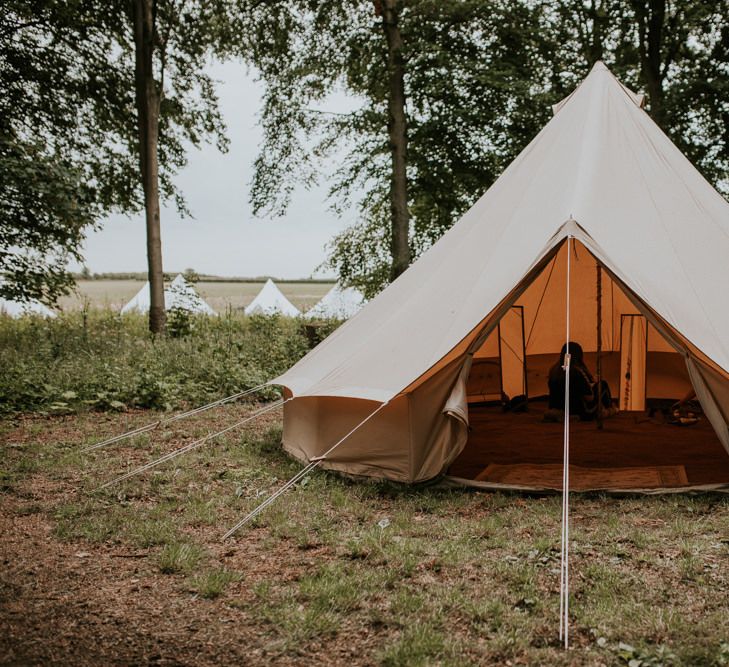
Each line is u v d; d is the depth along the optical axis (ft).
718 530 14.71
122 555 14.15
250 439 25.08
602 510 16.38
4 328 55.16
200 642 10.50
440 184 55.06
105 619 11.27
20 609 11.64
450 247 22.21
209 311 86.02
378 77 53.67
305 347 46.65
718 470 19.51
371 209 60.29
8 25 51.98
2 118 53.42
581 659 9.77
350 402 19.38
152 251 51.06
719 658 9.54
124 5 53.78
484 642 10.27
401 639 10.36
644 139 22.04
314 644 10.37
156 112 50.78
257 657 10.06
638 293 16.80
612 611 11.01
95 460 21.97
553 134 22.80
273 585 12.48
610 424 26.68
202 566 13.46
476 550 13.88
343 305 72.08
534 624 10.73
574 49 57.41
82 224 49.19
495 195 22.74
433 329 18.92
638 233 18.43
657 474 18.95
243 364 41.63
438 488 18.37
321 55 54.19
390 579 12.47
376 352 19.63
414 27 51.60
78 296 55.72
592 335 32.42
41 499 18.01
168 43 55.52
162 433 26.25
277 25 53.78
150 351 43.04
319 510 16.74
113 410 31.42
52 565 13.58
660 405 30.19
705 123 54.85
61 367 37.06
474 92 51.90
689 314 16.92
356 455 19.13
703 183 22.26
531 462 21.01
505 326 31.17
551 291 31.42
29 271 52.03
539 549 13.74
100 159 59.26
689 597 11.56
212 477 19.93
